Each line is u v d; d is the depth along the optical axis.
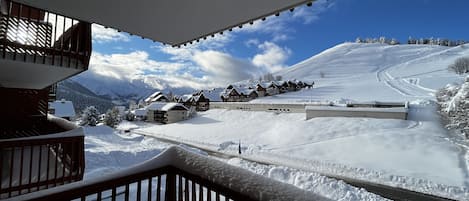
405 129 20.45
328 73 81.50
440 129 19.77
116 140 23.38
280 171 12.59
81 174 4.48
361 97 37.69
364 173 13.55
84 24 5.02
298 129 24.16
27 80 6.11
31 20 4.66
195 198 1.63
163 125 36.00
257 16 2.99
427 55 81.50
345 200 9.64
